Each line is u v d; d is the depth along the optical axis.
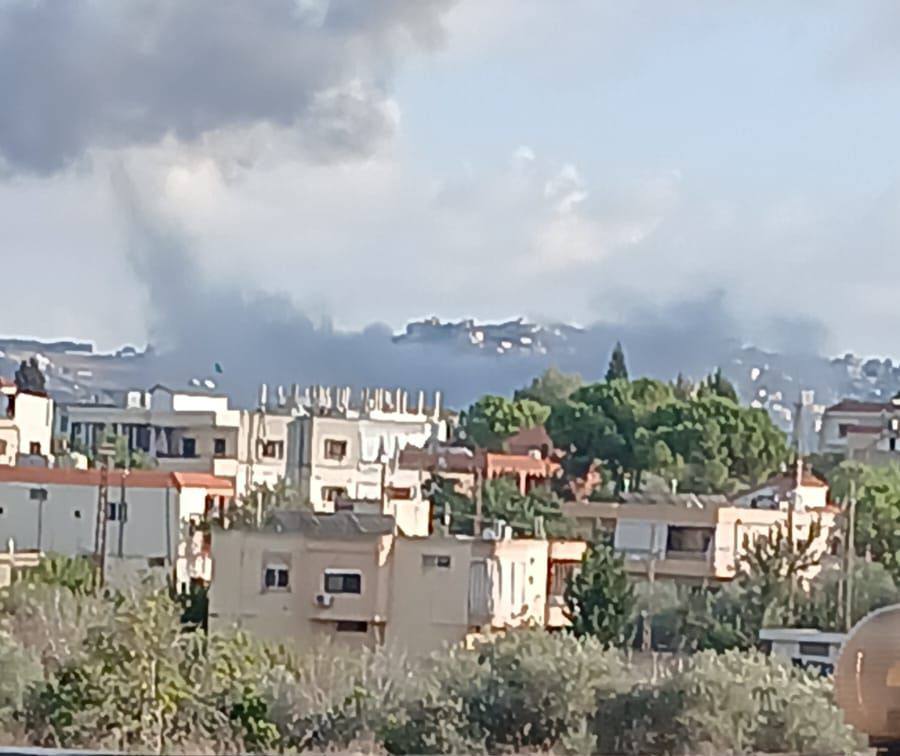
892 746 4.96
